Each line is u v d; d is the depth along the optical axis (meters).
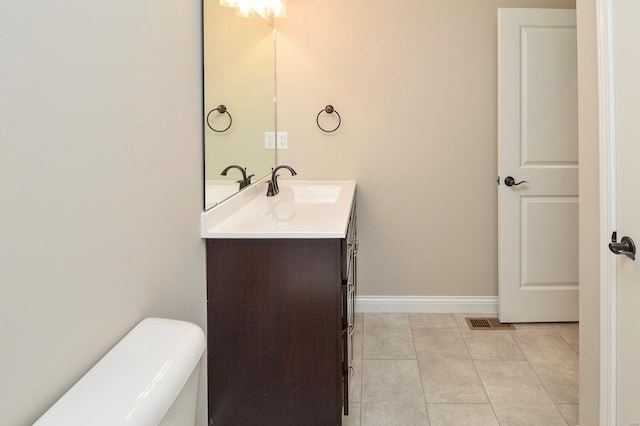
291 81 3.04
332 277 1.66
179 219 1.47
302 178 3.09
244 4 2.38
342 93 3.03
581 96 1.66
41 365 0.82
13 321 0.75
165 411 0.83
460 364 2.44
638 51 1.27
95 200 0.99
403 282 3.14
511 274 2.94
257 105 2.66
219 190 1.93
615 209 1.43
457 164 3.03
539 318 2.97
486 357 2.52
